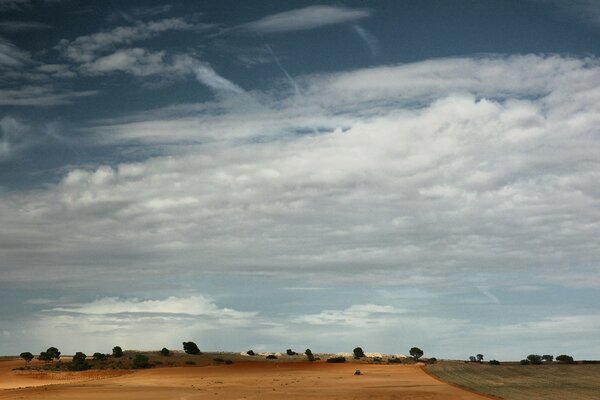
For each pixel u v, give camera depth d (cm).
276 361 17938
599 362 14950
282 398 7800
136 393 8694
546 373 11612
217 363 16962
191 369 14200
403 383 10000
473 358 17138
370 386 9506
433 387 9088
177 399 7819
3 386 12362
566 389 8550
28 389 9638
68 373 14488
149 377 12569
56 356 17812
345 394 8238
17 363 16962
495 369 13000
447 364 15212
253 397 7956
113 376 13450
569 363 14775
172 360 16788
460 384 9556
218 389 9344
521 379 10362
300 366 15288
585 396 7588
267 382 10731
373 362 17738
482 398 7494
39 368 15562
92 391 9062
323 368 14775
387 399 7631
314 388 9288
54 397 8181
